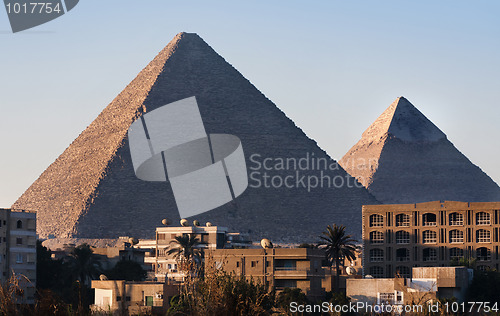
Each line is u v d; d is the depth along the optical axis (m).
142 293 157.62
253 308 48.53
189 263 49.72
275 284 179.25
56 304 50.28
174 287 159.38
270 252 180.75
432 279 153.88
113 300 158.75
